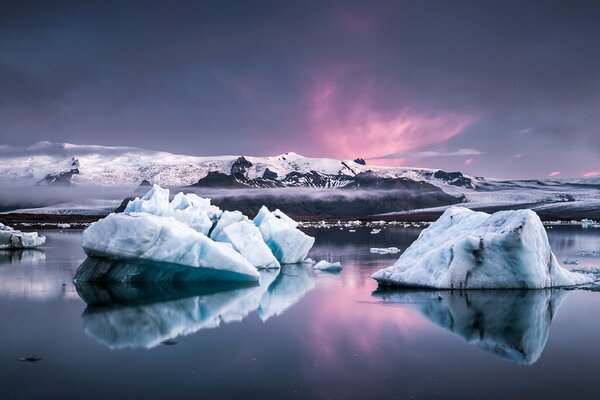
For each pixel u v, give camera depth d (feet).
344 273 93.56
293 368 39.88
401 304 62.75
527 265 68.90
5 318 57.26
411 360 41.73
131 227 76.69
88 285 77.92
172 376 38.29
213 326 53.21
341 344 46.29
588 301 63.46
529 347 45.21
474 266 70.49
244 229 99.09
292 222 119.03
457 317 56.08
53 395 34.91
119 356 43.19
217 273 80.74
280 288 76.18
